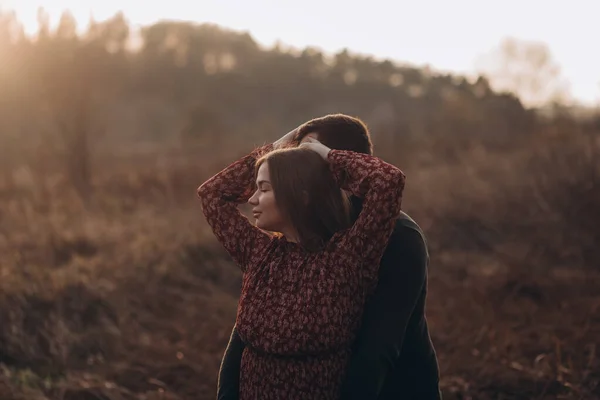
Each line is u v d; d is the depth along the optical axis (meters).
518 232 7.08
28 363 4.59
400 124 16.20
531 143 10.35
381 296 1.91
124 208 9.62
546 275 5.79
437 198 8.23
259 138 25.81
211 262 6.61
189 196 10.07
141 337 4.96
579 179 7.51
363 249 1.82
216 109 41.50
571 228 6.86
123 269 6.25
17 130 16.19
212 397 4.04
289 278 1.85
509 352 4.32
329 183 1.90
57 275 5.83
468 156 10.73
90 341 4.85
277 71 56.72
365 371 1.85
